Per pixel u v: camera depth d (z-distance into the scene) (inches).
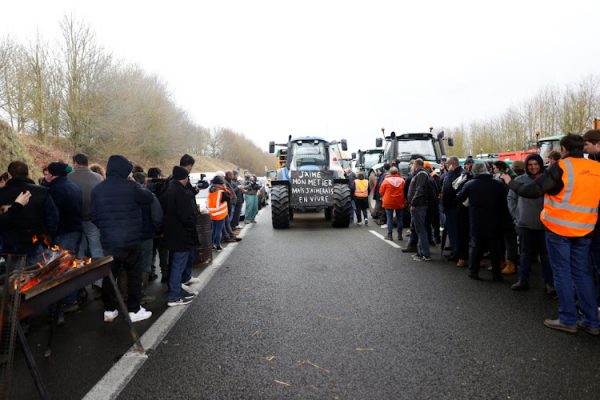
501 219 231.5
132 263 179.6
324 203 460.8
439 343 147.2
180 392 117.3
